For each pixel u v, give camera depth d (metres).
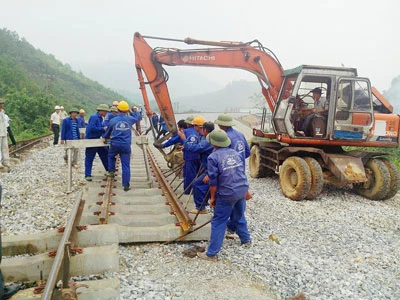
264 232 5.69
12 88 39.47
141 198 6.76
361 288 4.03
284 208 7.33
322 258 4.83
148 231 5.02
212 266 4.38
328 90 8.98
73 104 50.28
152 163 10.70
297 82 8.51
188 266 4.36
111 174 7.68
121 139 7.17
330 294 3.87
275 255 4.75
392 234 6.11
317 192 8.15
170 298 3.56
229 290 3.79
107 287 3.41
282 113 9.08
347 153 8.99
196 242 5.14
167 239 5.05
